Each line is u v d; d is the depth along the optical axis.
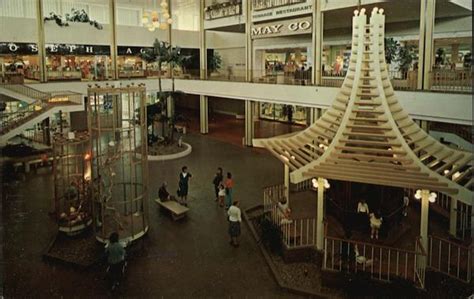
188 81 27.58
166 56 24.08
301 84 20.00
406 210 11.91
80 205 11.96
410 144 10.91
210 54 34.69
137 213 12.88
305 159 11.48
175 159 20.66
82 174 12.27
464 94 13.29
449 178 9.98
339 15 20.08
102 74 26.75
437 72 14.73
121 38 29.36
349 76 11.73
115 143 12.65
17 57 26.39
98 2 30.98
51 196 14.88
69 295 8.80
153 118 22.88
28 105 20.08
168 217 13.07
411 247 10.18
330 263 9.54
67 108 20.22
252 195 15.12
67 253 10.59
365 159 10.05
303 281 9.43
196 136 26.70
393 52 19.36
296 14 20.20
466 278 8.93
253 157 21.11
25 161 18.12
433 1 14.72
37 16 23.66
